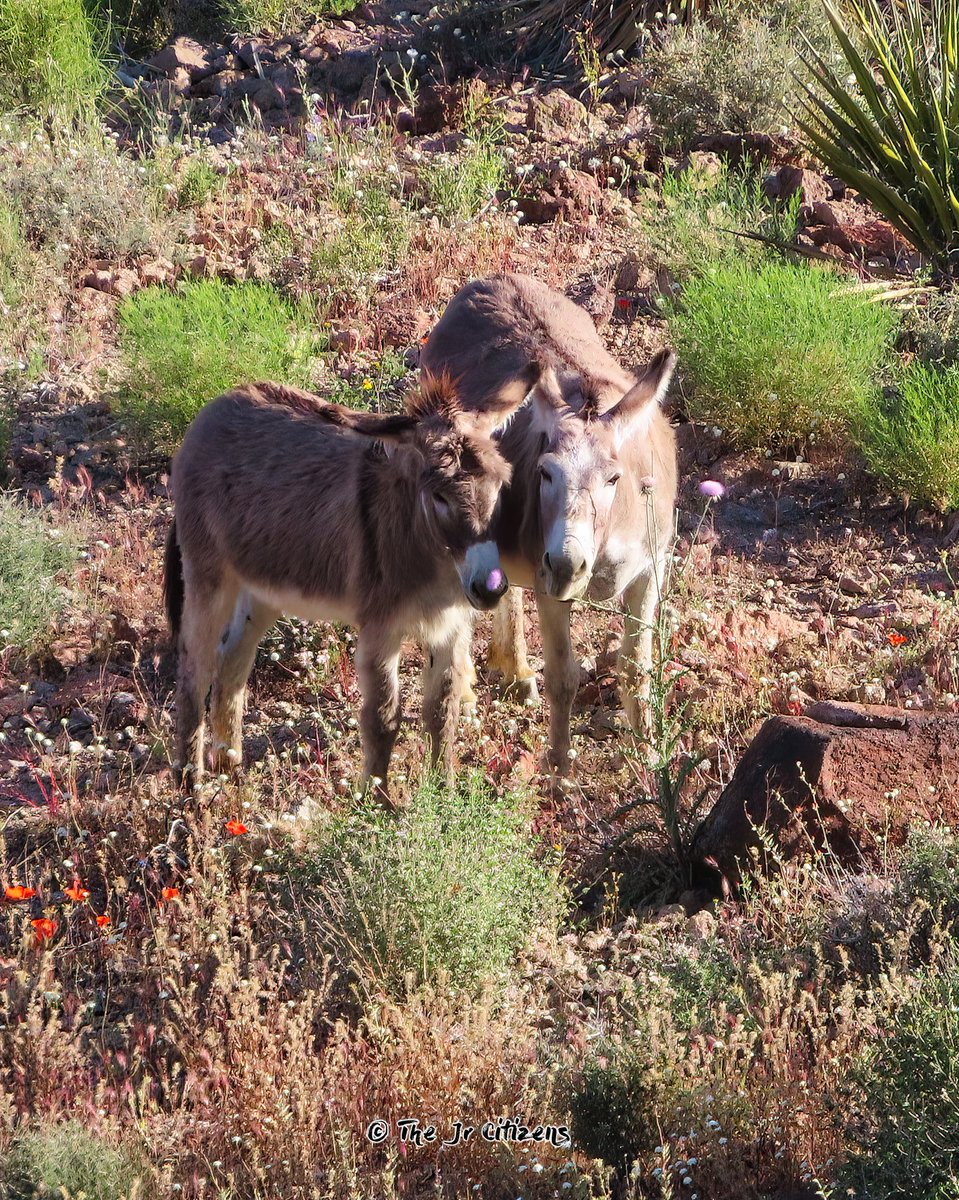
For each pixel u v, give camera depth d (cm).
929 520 2488
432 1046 1363
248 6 4712
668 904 1675
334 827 1683
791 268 2862
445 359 2180
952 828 1639
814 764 1658
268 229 3541
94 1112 1293
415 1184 1280
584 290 3125
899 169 3170
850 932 1476
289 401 1989
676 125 3784
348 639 2261
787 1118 1244
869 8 3481
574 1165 1201
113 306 3278
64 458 2817
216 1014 1445
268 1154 1275
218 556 1977
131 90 4416
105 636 2314
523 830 1730
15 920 1675
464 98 4044
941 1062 1145
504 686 2206
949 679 2050
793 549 2489
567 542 1644
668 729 1820
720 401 2706
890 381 2783
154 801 1880
